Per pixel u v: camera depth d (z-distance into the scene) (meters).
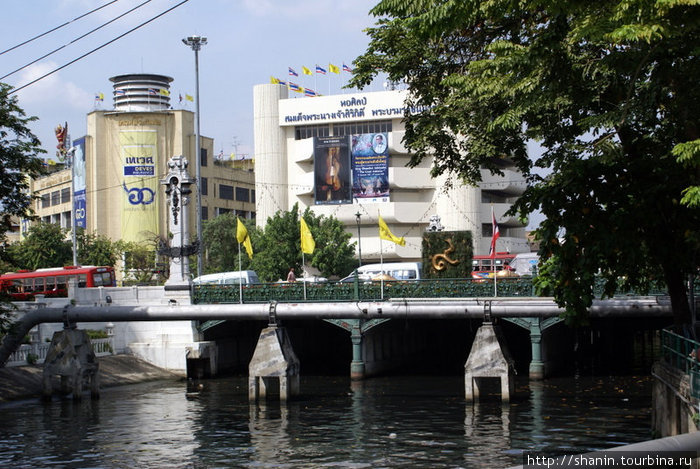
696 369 17.88
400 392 42.16
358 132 100.44
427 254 54.06
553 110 24.53
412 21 18.22
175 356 50.81
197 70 57.62
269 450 28.06
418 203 98.31
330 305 41.03
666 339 23.73
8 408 38.44
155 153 105.56
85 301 49.69
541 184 23.11
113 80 111.38
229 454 27.58
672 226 22.08
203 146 113.31
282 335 40.72
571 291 21.95
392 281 46.06
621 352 57.28
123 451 28.30
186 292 49.59
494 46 21.38
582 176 21.23
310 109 100.69
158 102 110.31
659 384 23.50
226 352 54.56
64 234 97.38
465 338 60.84
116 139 105.94
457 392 41.72
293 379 40.56
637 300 39.56
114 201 106.06
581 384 42.84
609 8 15.66
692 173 20.20
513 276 47.22
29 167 38.22
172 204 50.38
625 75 20.64
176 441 29.98
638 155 21.94
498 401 37.62
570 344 56.78
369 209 97.75
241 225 56.72
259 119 102.56
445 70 28.91
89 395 42.34
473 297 44.47
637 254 21.56
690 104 18.12
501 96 23.84
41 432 32.00
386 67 29.42
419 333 61.28
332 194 98.62
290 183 103.06
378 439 29.34
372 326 47.47
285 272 77.75
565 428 30.14
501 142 28.52
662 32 14.51
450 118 28.62
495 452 26.39
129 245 95.06
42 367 44.81
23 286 62.50
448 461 25.42
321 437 30.11
